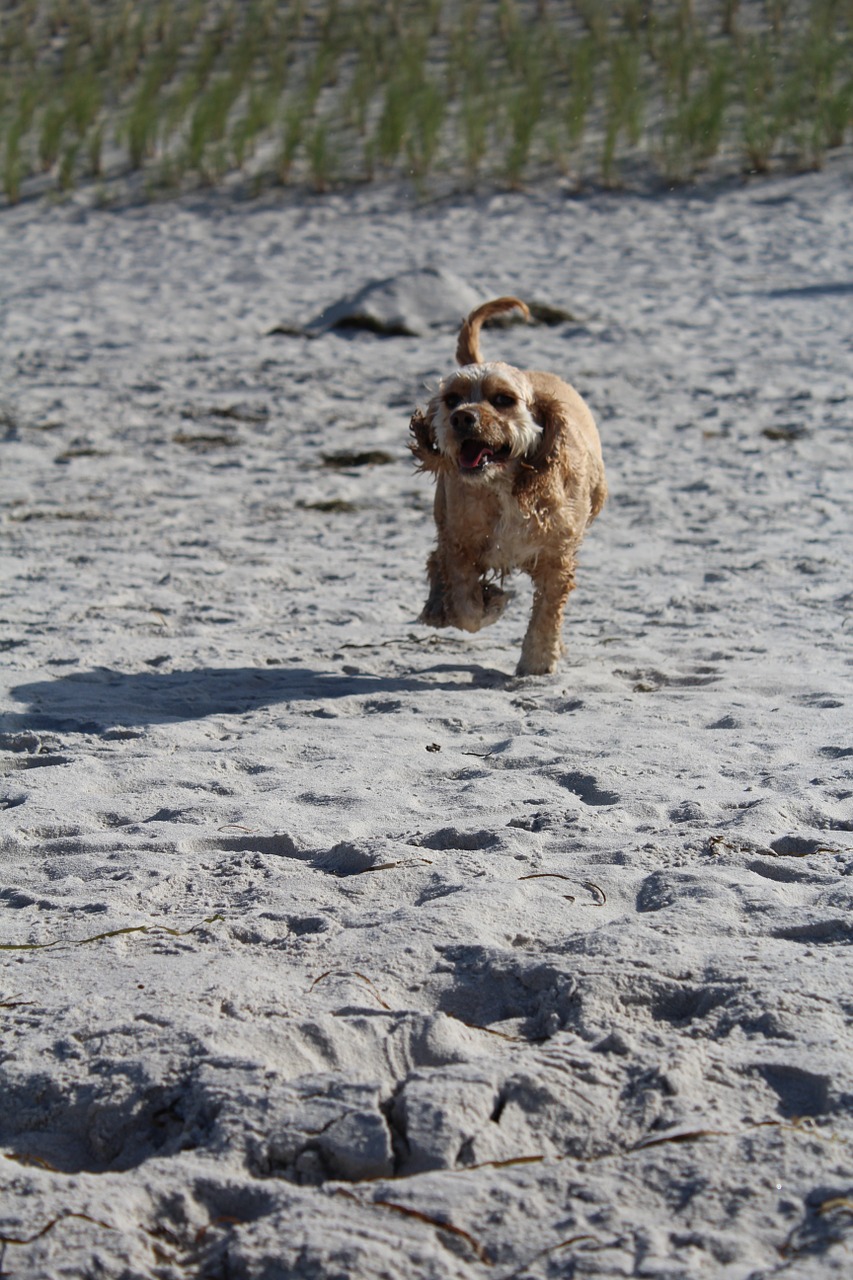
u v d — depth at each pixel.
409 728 8.37
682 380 20.22
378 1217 3.65
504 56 43.38
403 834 6.46
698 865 5.91
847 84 36.09
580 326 24.05
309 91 39.88
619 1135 4.03
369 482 16.09
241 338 24.31
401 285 25.53
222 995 4.78
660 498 14.87
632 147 37.00
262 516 14.66
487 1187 3.74
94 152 38.69
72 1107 4.27
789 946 5.05
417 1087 4.15
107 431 18.39
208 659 10.05
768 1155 3.81
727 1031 4.49
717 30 42.69
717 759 7.48
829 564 12.19
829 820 6.42
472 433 8.77
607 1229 3.55
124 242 33.25
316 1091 4.17
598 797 6.95
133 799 7.11
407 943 5.16
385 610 11.45
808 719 8.15
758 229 30.66
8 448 17.48
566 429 9.24
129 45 47.38
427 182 36.25
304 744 8.04
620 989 4.73
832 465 15.98
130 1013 4.70
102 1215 3.69
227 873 6.04
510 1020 4.71
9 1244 3.60
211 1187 3.81
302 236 32.91
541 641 9.59
